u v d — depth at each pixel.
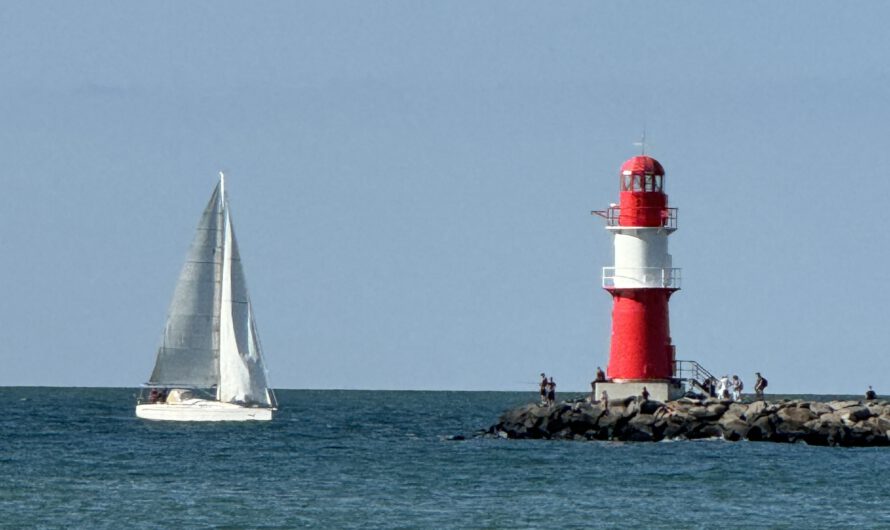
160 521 194.12
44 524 191.12
